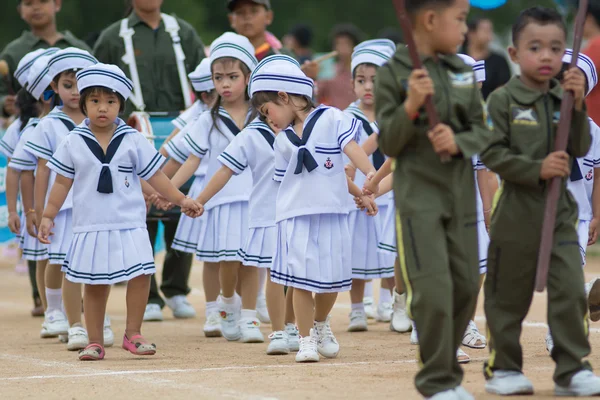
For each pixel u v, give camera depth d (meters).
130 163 20.55
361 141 24.80
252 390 16.16
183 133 25.03
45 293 25.12
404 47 14.67
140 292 20.70
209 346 22.45
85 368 19.22
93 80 20.19
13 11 88.31
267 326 26.05
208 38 91.19
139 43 29.33
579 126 15.27
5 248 48.56
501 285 15.47
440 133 13.92
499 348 15.48
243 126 24.34
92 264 20.20
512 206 15.27
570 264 15.10
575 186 20.56
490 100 15.45
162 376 17.86
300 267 19.58
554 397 15.09
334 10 98.81
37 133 23.23
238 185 23.88
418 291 14.09
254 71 21.03
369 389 15.99
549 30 15.15
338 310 29.28
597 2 28.20
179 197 21.06
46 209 20.53
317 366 18.70
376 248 24.00
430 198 14.29
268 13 29.30
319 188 19.83
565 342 15.12
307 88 20.38
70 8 88.06
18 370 19.20
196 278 38.88
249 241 21.95
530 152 15.19
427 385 14.05
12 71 31.33
